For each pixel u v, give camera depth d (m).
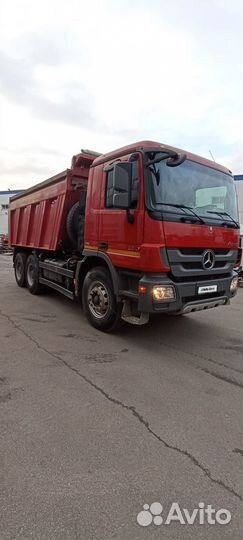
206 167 4.80
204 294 4.60
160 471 2.19
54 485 2.04
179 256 4.15
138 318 4.55
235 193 5.33
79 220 6.28
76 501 1.93
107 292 4.98
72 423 2.71
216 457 2.35
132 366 3.91
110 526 1.78
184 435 2.60
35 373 3.65
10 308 6.67
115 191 4.46
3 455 2.31
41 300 7.47
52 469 2.18
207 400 3.15
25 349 4.38
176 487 2.06
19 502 1.91
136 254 4.19
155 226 3.99
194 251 4.38
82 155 6.20
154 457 2.33
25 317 5.98
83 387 3.35
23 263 8.98
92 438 2.52
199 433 2.63
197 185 4.59
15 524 1.77
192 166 4.60
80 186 6.33
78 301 7.16
